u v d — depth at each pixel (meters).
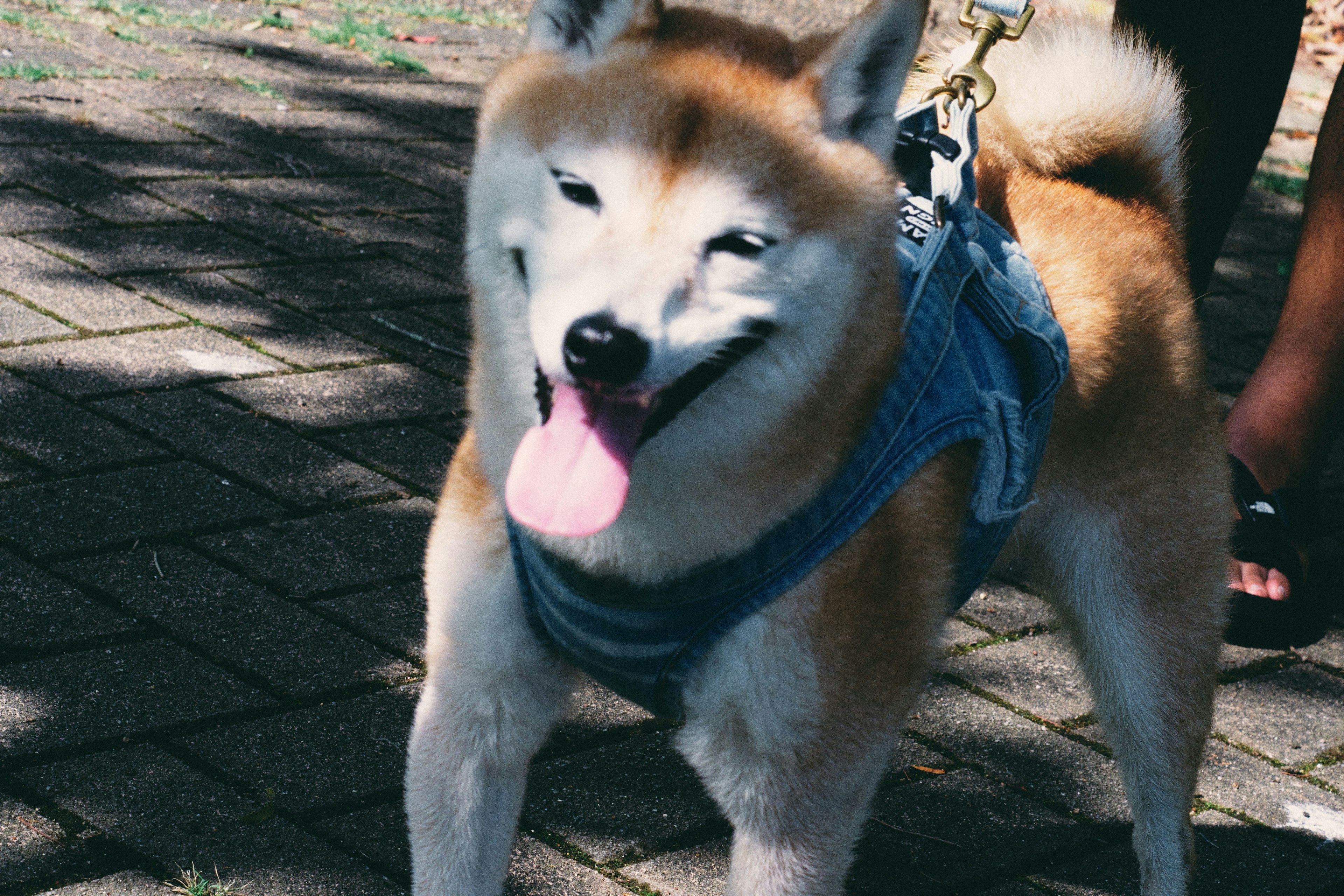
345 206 2.46
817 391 1.18
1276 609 1.54
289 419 1.74
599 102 1.17
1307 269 1.63
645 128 1.16
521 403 1.20
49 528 1.53
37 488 1.57
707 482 1.18
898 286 1.22
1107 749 1.53
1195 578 1.40
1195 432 1.41
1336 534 2.04
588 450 1.16
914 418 1.23
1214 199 1.62
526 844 1.36
